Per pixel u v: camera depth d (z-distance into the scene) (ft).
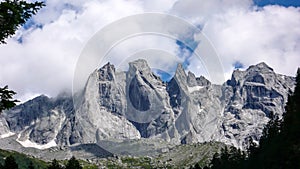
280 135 437.58
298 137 390.63
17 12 102.12
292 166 362.12
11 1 102.42
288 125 420.36
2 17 101.71
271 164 398.62
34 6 104.88
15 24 103.65
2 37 104.17
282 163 380.17
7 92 102.94
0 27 102.83
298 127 399.65
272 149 420.36
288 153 379.14
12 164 396.98
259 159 444.55
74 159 446.19
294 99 439.63
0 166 396.16
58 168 433.07
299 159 361.30
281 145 403.54
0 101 103.09
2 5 100.12
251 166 461.78
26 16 104.99
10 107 103.76
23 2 103.19
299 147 375.66
